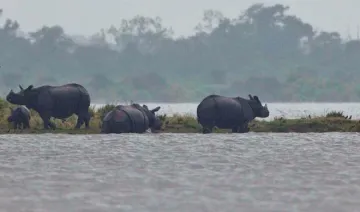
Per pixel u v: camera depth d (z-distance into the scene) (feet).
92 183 246.27
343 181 249.75
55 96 504.43
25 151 353.51
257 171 277.03
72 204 207.00
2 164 299.38
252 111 502.79
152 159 319.27
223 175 265.54
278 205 205.67
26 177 260.62
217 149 366.43
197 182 247.91
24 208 201.46
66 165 296.10
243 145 389.80
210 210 198.90
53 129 497.46
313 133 487.20
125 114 478.59
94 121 540.11
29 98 503.61
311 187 236.84
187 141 414.00
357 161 312.09
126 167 289.53
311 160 315.99
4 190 230.48
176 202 210.38
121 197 218.38
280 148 372.58
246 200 213.66
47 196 219.82
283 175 265.54
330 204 206.69
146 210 198.70
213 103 491.31
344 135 466.29
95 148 369.91
